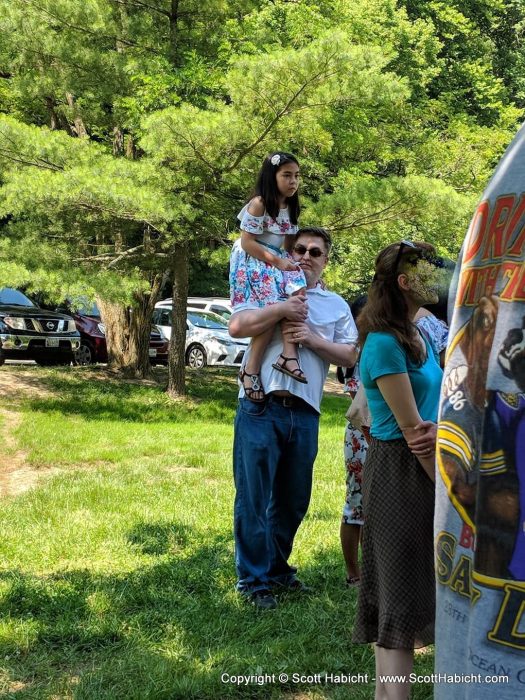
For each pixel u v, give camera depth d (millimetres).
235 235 14328
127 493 7730
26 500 7473
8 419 13055
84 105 17391
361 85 12438
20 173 13609
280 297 4895
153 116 12578
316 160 15938
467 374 2324
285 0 17453
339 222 14172
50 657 3982
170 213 13141
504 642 2158
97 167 13672
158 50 15609
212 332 22719
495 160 18672
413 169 17828
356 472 4895
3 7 14820
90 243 16969
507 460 2166
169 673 3766
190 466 9742
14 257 14188
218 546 5816
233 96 12594
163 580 5055
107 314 18359
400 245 3295
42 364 19578
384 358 3232
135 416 14523
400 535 3197
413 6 25422
